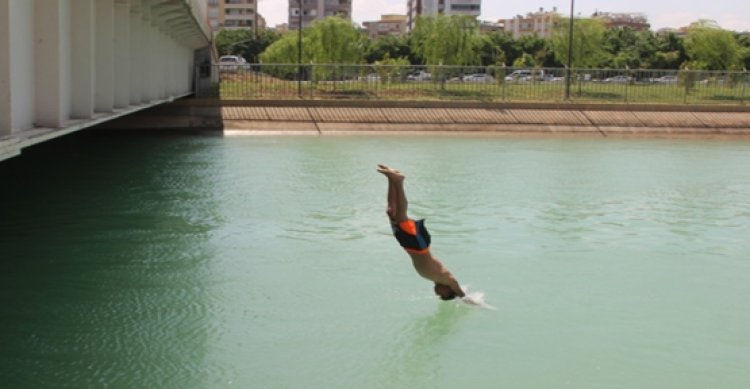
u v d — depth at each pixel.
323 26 51.09
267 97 37.84
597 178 21.52
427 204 16.59
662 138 36.41
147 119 33.56
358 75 39.25
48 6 9.47
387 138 32.84
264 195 17.16
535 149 29.48
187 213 14.83
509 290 10.10
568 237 13.64
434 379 7.14
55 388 6.66
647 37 85.44
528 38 88.44
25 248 11.71
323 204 16.16
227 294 9.60
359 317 8.82
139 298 9.36
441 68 40.16
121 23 15.30
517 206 16.59
